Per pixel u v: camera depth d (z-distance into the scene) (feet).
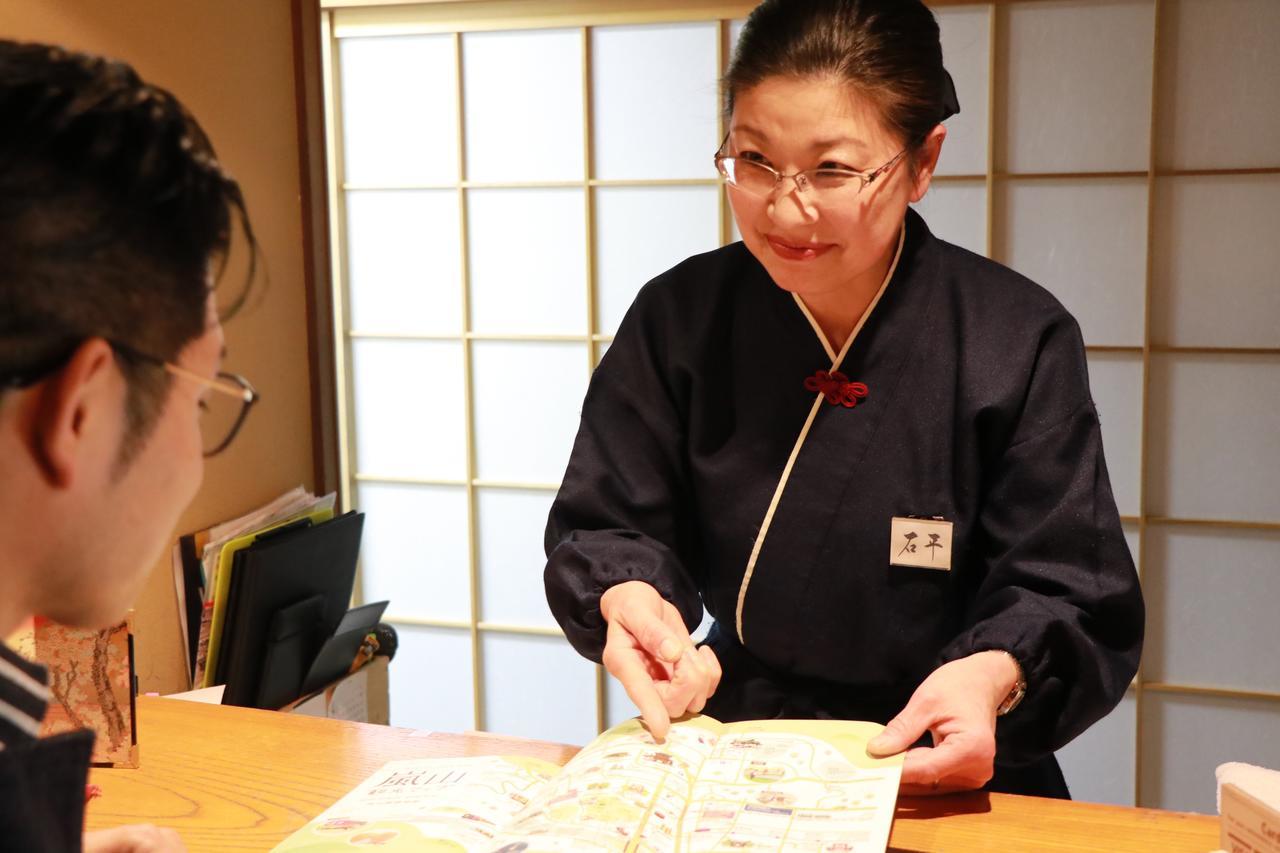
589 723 8.96
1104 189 7.45
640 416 4.01
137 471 1.73
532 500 8.79
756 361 3.88
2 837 1.43
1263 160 7.18
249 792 3.22
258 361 5.89
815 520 3.77
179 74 5.31
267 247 5.94
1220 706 7.72
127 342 1.63
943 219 7.74
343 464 9.05
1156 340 7.51
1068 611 3.29
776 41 3.25
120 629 3.34
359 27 8.52
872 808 2.72
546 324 8.57
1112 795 8.01
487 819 2.85
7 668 1.63
